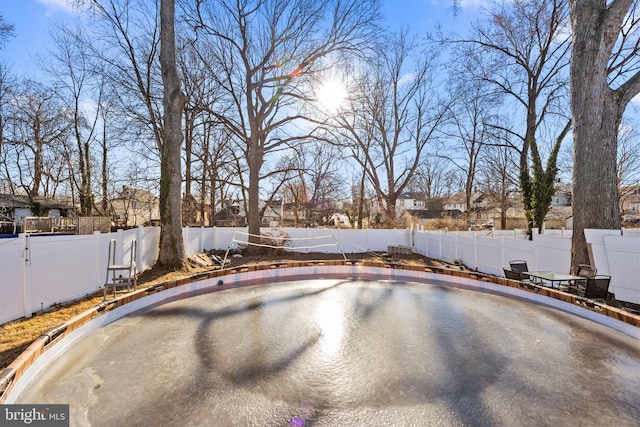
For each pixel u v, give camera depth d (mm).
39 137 24562
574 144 7469
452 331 4824
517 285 7199
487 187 32875
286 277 9641
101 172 24844
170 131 10141
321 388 3156
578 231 7211
